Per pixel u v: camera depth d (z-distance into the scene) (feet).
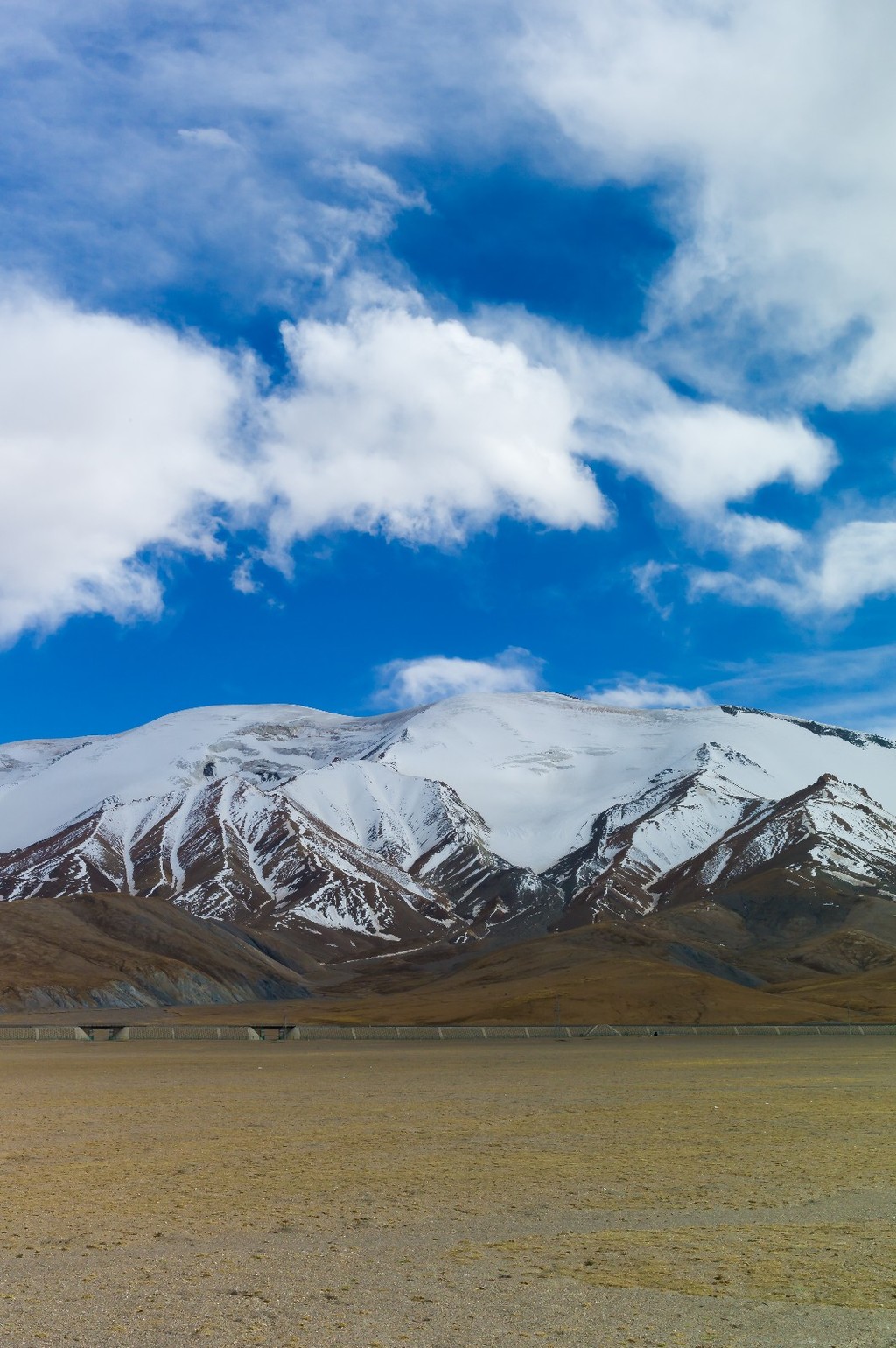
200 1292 56.70
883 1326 50.01
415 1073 231.91
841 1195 82.89
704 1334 49.08
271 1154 109.70
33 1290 57.21
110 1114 152.35
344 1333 49.57
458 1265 62.03
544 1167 98.43
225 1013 608.19
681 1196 83.05
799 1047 331.77
